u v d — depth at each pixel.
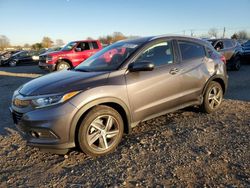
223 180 3.29
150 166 3.69
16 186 3.40
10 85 11.42
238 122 5.22
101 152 4.04
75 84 3.95
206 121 5.31
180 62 5.04
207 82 5.49
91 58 5.24
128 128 4.36
